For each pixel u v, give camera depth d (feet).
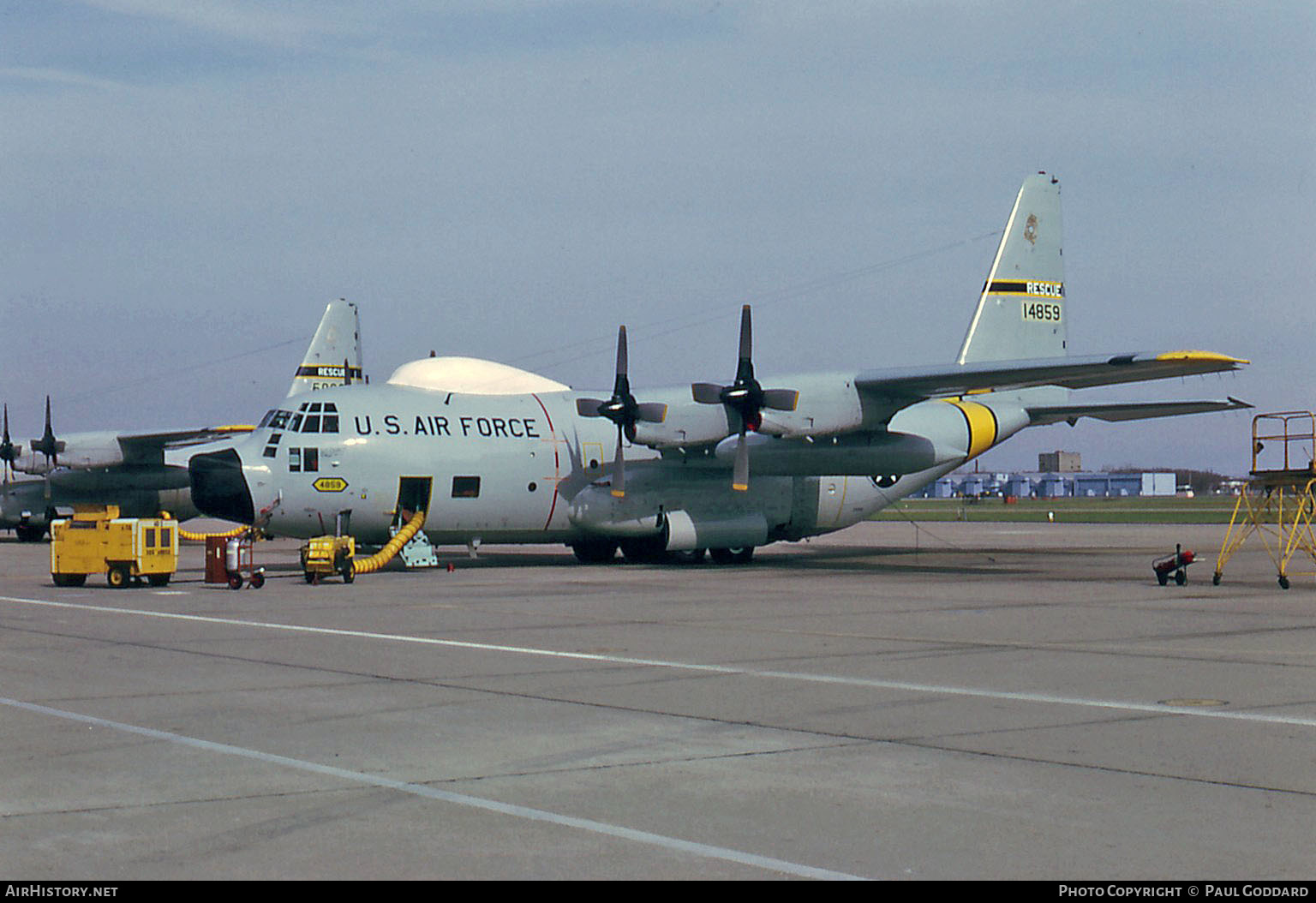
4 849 22.04
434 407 95.76
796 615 61.31
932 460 96.68
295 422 90.68
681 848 22.25
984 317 110.42
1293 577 90.94
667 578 87.35
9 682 40.37
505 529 97.76
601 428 102.06
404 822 23.93
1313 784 26.81
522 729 32.78
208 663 44.55
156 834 23.03
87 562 79.61
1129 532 189.78
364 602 68.13
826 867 21.18
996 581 85.40
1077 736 31.83
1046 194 114.93
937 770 28.12
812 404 90.74
